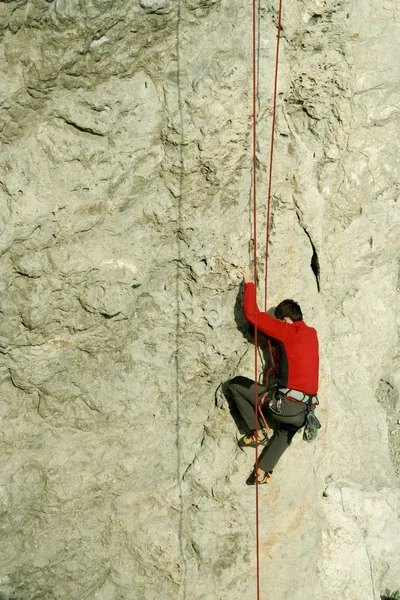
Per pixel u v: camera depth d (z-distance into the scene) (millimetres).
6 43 5266
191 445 7238
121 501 7008
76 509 6820
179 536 7164
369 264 9023
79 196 5859
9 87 5352
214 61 5938
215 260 6539
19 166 5582
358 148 8102
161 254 6441
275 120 6473
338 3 6836
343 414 8953
